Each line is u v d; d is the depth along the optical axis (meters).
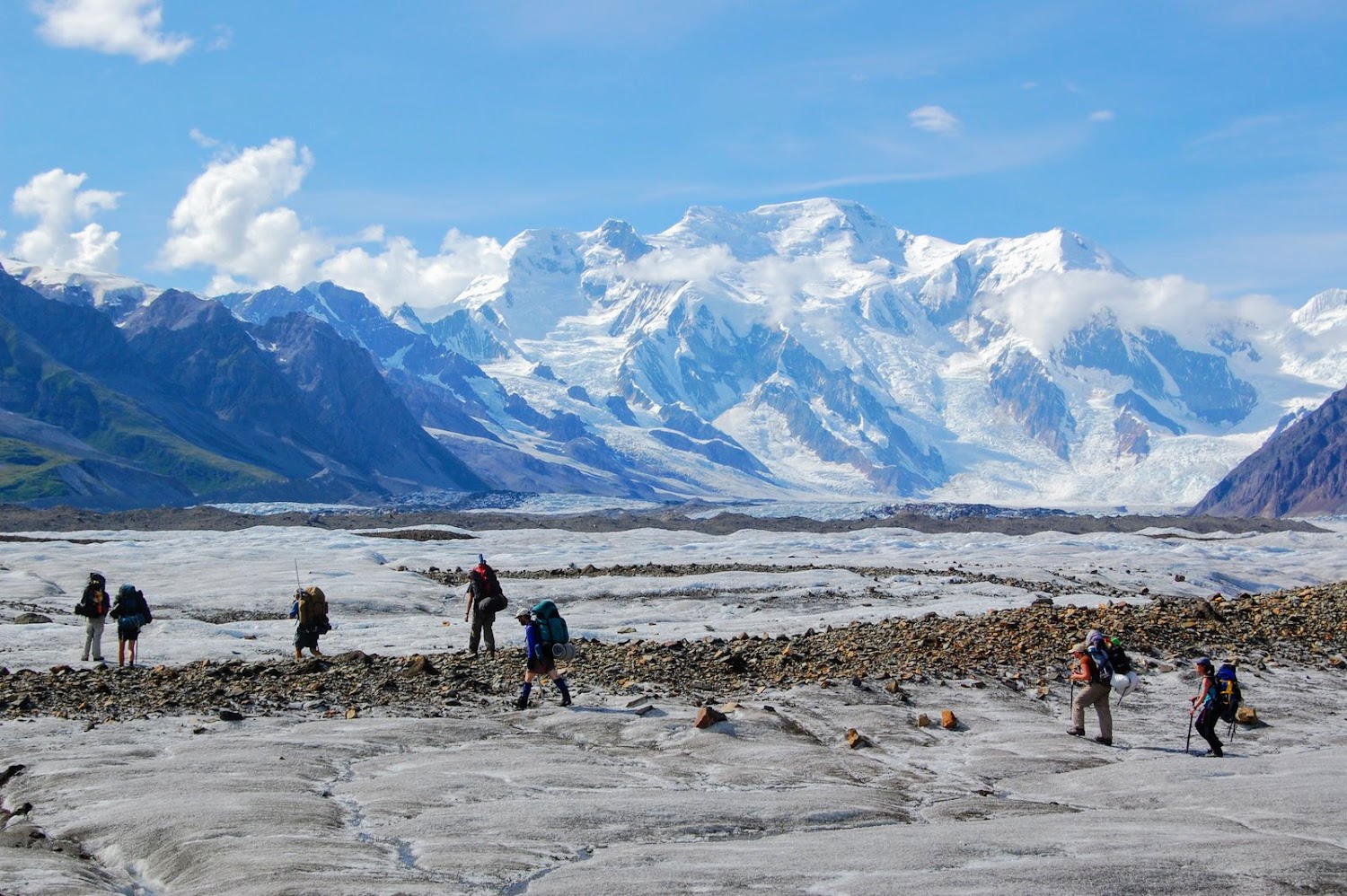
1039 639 34.66
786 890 12.88
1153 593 68.06
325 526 153.75
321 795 17.83
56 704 25.95
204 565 80.19
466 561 88.25
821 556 93.88
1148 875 13.20
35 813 17.05
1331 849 14.33
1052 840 14.95
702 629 44.31
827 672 29.77
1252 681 30.44
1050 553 99.06
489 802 17.36
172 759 19.91
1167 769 20.42
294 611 35.91
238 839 14.93
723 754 21.22
